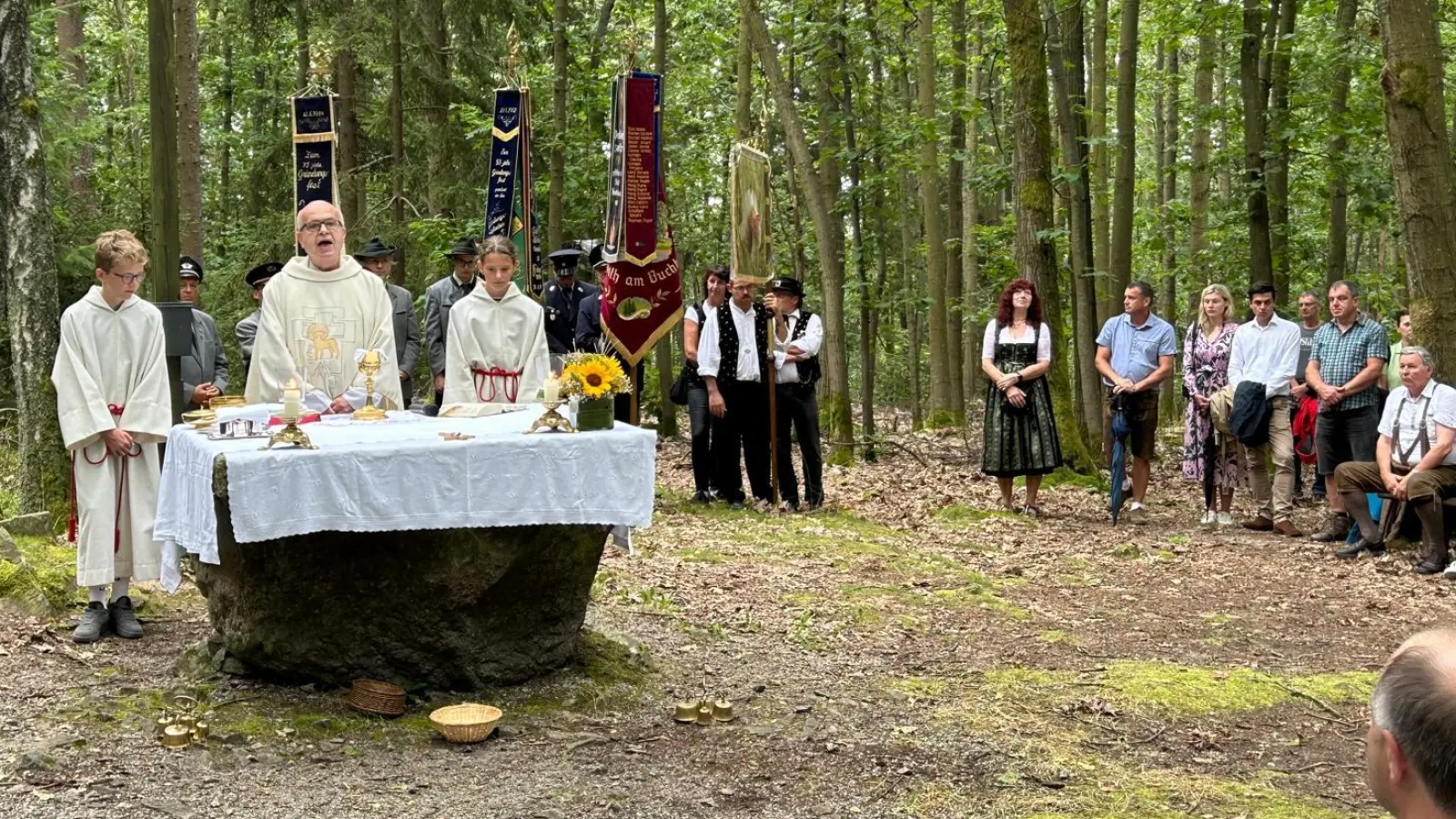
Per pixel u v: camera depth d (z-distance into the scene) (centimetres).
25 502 743
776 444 1040
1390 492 866
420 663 508
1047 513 1084
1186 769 468
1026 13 1196
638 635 618
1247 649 646
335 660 503
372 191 2019
